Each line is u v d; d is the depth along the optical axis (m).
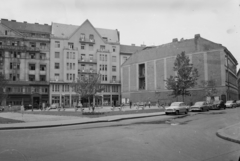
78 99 65.81
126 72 71.00
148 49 64.88
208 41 51.62
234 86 60.84
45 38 65.50
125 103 67.56
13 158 6.60
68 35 70.81
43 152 7.34
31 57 64.12
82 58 70.00
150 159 6.45
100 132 11.86
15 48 61.34
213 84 48.16
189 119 18.97
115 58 75.00
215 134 10.85
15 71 61.62
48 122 17.23
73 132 12.03
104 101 71.31
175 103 26.44
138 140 9.34
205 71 51.38
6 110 43.53
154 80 61.94
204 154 7.02
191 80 39.97
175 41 61.25
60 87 65.12
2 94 49.44
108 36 78.62
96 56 71.69
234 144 8.50
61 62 66.62
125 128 13.45
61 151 7.47
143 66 66.44
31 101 61.53
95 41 72.25
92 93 29.69
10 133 12.05
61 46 67.12
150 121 17.91
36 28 69.19
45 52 65.62
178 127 13.63
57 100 64.38
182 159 6.46
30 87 62.44
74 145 8.42
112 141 9.16
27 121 18.16
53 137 10.33
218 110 32.78
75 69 67.06
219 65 49.25
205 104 31.11
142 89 65.19
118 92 74.19
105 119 19.27
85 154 7.05
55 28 70.50
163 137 10.02
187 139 9.52
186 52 55.25
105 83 71.31
